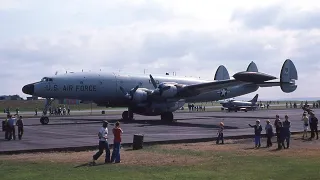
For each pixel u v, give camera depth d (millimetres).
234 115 61656
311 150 20391
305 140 25578
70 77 41125
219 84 39125
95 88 42000
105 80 42688
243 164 15586
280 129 21250
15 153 18719
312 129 26484
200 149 20734
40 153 19000
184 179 12648
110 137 25734
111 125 37031
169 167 15016
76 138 25234
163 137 25812
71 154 18812
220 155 18422
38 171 14117
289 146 22219
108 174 13586
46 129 32438
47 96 40062
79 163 16000
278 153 19156
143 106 41875
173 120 44500
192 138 24656
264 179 12469
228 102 82188
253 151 19984
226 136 26031
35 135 27297
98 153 16031
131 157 17797
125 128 33531
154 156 18109
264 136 27641
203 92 42312
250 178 12672
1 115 66188
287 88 50500
